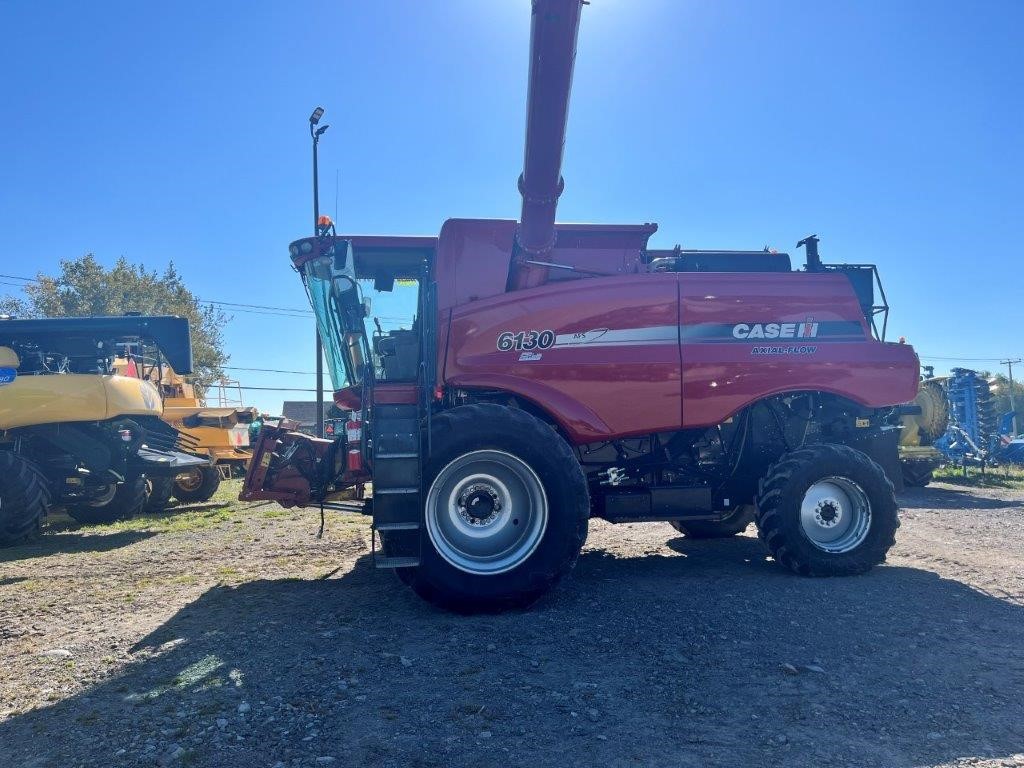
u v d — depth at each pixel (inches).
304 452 240.7
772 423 246.2
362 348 230.4
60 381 350.6
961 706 128.0
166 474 409.4
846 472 227.0
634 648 159.5
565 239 241.6
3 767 110.1
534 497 200.5
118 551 296.5
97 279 1314.0
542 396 218.8
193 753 112.3
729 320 231.9
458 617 187.3
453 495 201.3
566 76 186.1
